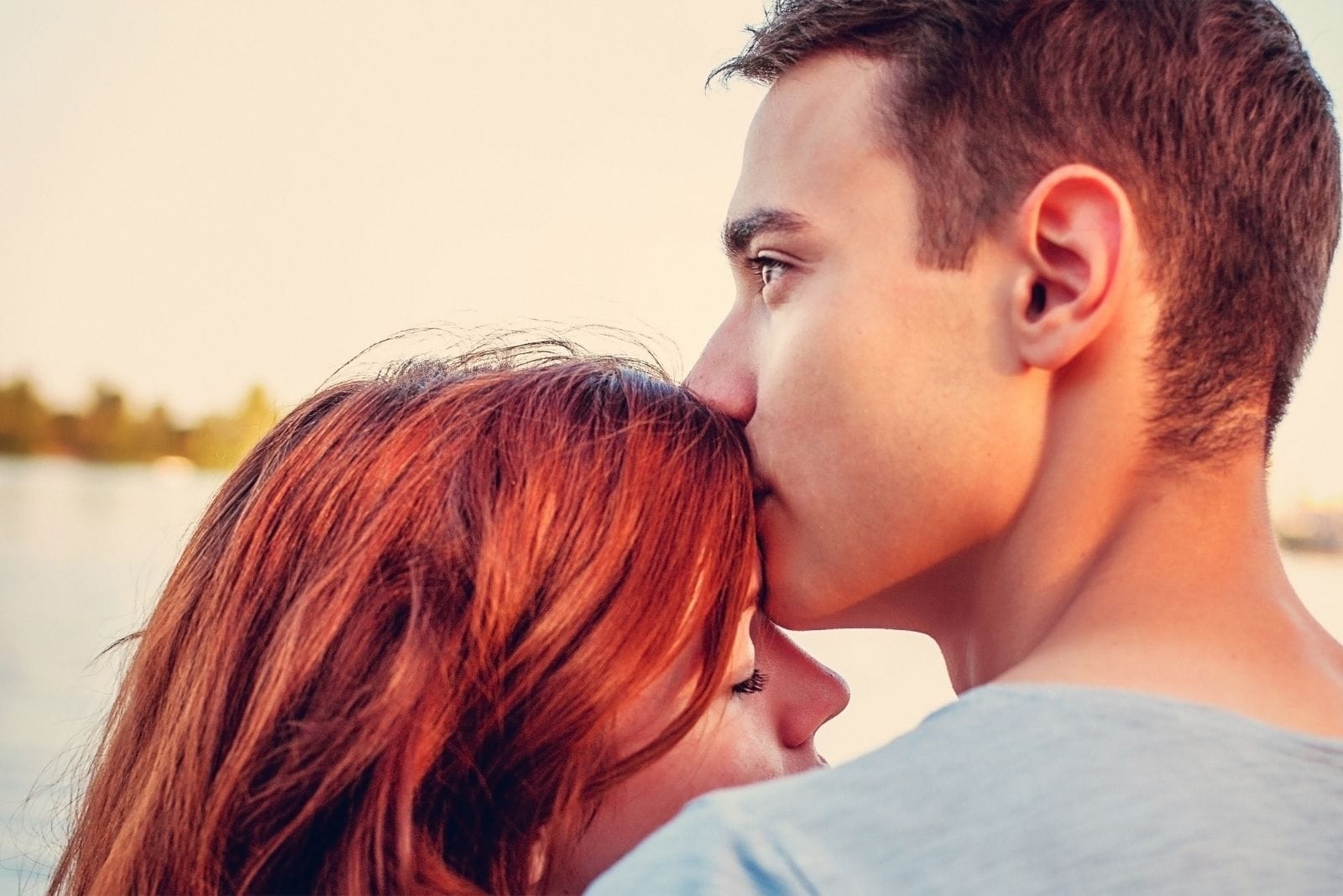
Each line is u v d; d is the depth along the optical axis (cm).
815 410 94
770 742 120
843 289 91
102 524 805
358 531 110
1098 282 79
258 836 103
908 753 68
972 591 92
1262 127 86
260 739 106
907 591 96
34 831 171
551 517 108
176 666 120
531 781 106
